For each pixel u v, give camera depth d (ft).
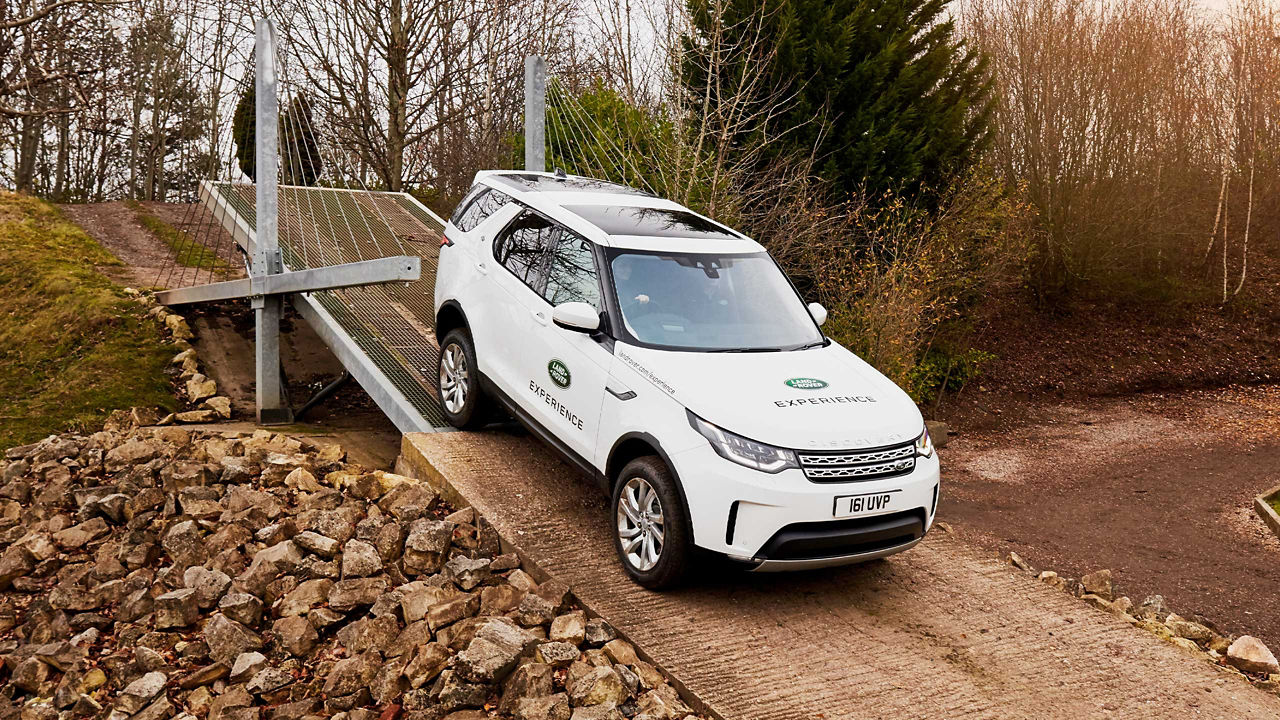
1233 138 71.97
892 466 15.84
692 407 15.81
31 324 43.88
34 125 102.12
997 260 54.13
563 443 18.93
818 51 45.75
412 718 13.20
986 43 67.97
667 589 16.99
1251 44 71.20
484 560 16.88
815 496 15.02
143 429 29.55
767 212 42.55
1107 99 63.26
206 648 15.48
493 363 21.66
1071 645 16.66
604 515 20.08
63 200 114.52
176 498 21.20
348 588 16.28
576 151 45.78
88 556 20.13
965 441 47.50
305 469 23.16
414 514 19.20
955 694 14.57
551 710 12.78
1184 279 71.15
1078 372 60.23
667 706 13.57
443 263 24.59
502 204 23.24
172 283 52.24
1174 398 57.06
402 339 31.89
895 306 42.29
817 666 15.03
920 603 17.92
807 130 46.24
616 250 19.04
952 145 50.19
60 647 15.83
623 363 17.35
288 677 14.38
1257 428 49.52
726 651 15.20
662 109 43.42
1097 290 67.77
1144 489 38.24
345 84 79.36
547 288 20.10
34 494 24.32
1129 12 66.44
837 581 18.57
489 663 13.58
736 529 15.15
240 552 18.83
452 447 22.67
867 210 47.24
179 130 113.19
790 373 17.30
